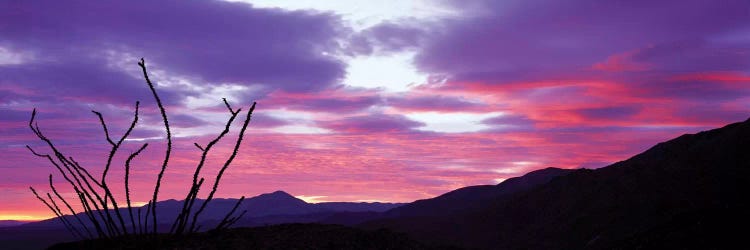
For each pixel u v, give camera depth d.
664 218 20.00
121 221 5.38
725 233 12.15
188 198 6.13
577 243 21.47
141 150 4.86
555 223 24.53
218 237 6.46
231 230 6.93
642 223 20.55
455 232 28.34
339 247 6.82
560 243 22.02
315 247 6.64
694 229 12.93
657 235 13.83
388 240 7.66
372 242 7.41
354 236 7.43
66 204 4.64
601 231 21.11
